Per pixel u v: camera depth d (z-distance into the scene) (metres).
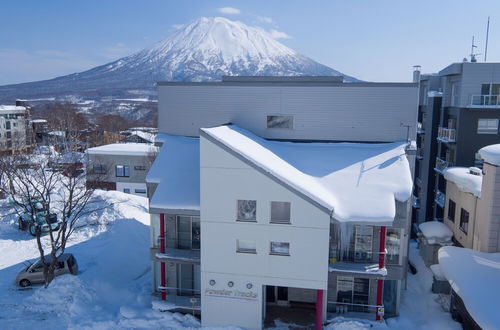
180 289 20.81
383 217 17.14
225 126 21.91
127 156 44.72
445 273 19.27
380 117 23.81
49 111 119.44
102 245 27.50
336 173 20.34
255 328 18.47
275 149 22.64
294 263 17.70
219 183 17.83
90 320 18.83
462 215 24.11
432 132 33.50
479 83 28.41
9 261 25.39
